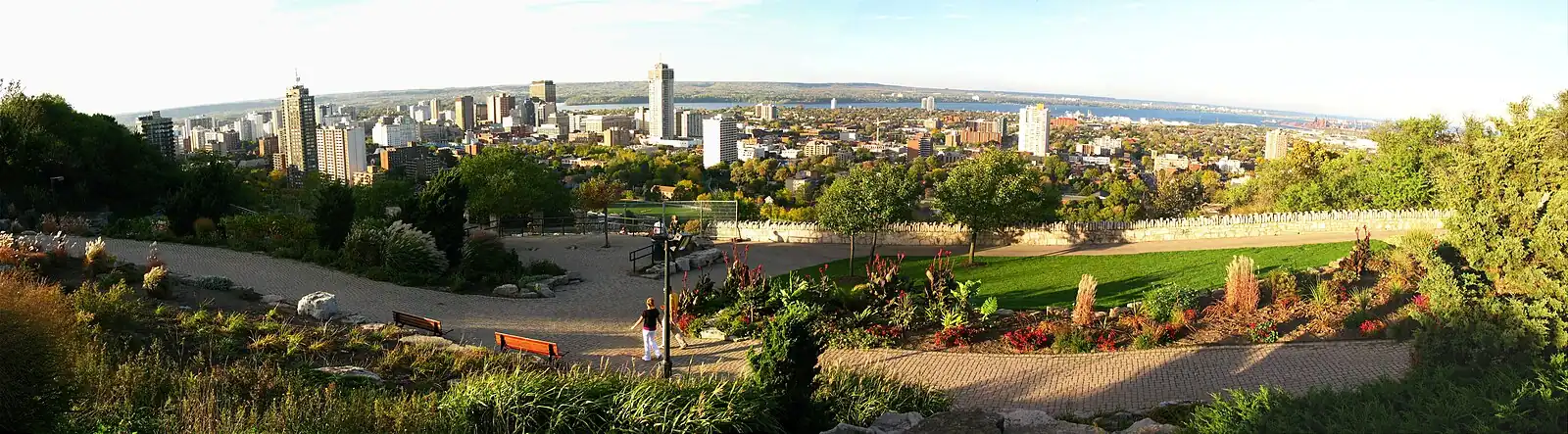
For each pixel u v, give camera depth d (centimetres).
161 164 5400
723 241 4116
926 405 1357
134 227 3269
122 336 1440
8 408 910
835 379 1382
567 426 1057
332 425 984
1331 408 976
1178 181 5650
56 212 3788
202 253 2852
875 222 3086
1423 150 4144
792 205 10438
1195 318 1972
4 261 2056
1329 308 1964
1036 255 3497
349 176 17700
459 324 2177
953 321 1984
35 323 984
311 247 2917
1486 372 1098
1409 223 3716
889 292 2200
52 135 4503
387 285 2572
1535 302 1213
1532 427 880
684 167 16412
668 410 1061
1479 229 1667
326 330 1758
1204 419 1029
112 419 961
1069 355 1795
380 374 1465
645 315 1830
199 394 1072
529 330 2159
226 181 3819
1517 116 2158
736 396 1097
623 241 4044
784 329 1170
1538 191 1758
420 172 15900
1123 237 3716
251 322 1734
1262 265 2797
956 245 3875
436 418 1050
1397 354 1620
